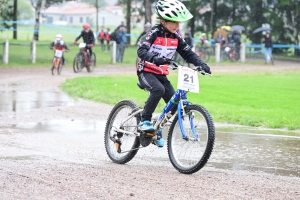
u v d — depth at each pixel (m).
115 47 41.88
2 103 18.53
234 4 59.31
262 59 48.72
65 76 30.27
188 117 9.27
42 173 8.88
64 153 10.95
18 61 39.47
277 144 12.41
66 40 83.31
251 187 8.38
